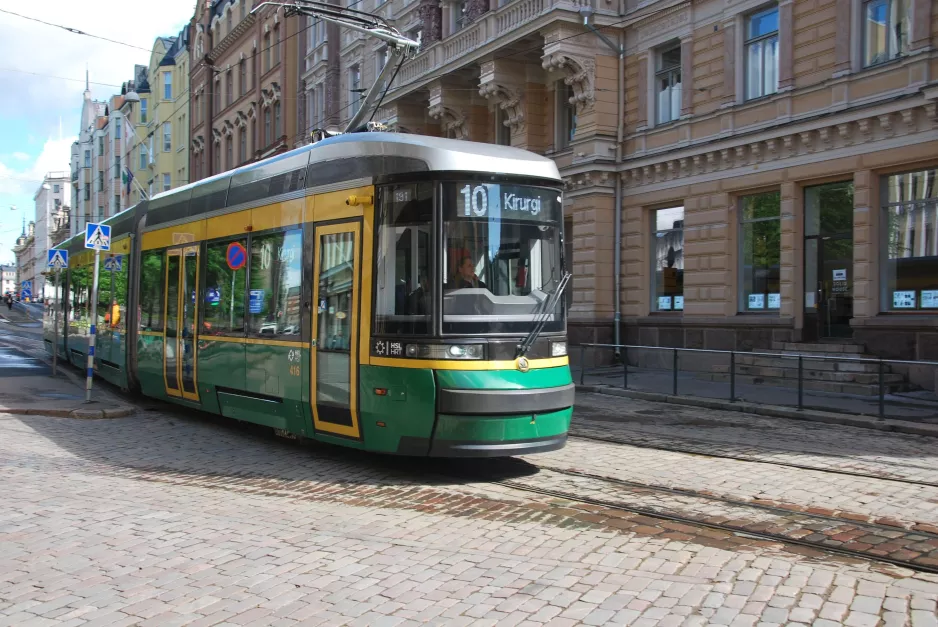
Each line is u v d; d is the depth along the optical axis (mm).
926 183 15641
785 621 4344
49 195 125250
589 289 22438
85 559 5543
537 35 22594
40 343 33781
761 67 18766
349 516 6746
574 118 23906
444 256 7719
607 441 10555
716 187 19609
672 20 20719
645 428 11766
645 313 21828
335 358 8539
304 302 9047
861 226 16453
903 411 12820
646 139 21625
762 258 18938
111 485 8023
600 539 6000
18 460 9250
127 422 12414
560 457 9367
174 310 12359
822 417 12539
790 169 17875
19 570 5316
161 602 4727
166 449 10109
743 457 9367
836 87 16703
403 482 8047
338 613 4543
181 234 12266
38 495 7473
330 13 14328
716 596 4730
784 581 4996
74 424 12164
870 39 16422
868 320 16266
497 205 8055
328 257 8758
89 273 18516
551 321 8203
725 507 6980
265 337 9766
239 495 7590
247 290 10273
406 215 7953
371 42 32875
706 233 19875
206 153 51688
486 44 23938
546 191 8430
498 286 7957
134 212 14508
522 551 5711
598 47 22062
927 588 4871
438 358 7602
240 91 46844
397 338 7855
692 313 20266
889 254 16344
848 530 6238
